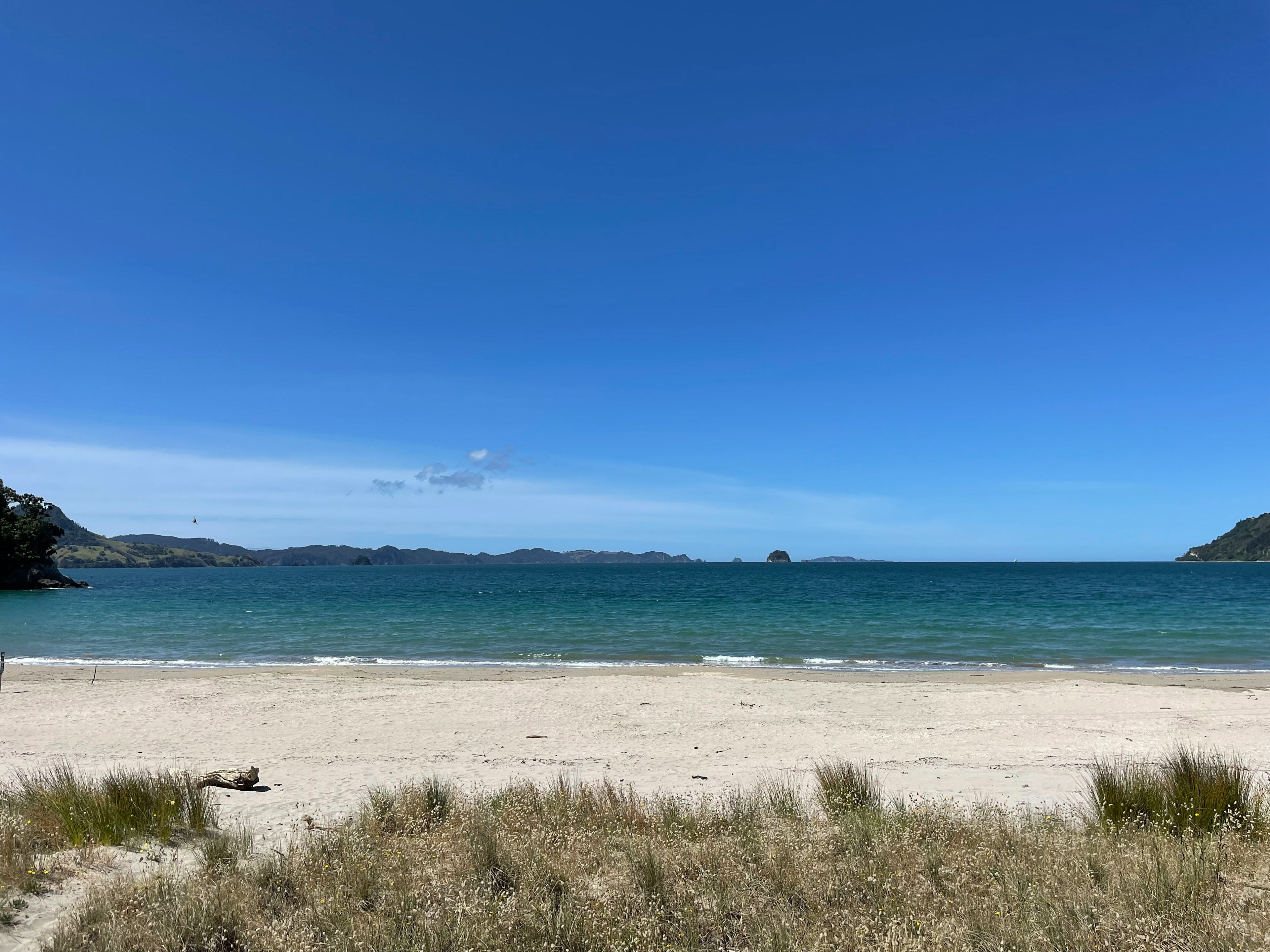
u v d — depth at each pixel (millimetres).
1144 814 7352
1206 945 4340
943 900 5250
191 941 4680
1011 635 34000
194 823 7570
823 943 4531
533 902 5145
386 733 14625
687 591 79688
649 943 4594
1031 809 8094
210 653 29062
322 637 34406
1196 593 71562
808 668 24969
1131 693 19328
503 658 27391
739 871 5902
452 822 7176
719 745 13406
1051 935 4562
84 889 5582
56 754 12344
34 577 92750
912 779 10438
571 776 10695
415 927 4738
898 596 65875
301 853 6250
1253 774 9734
